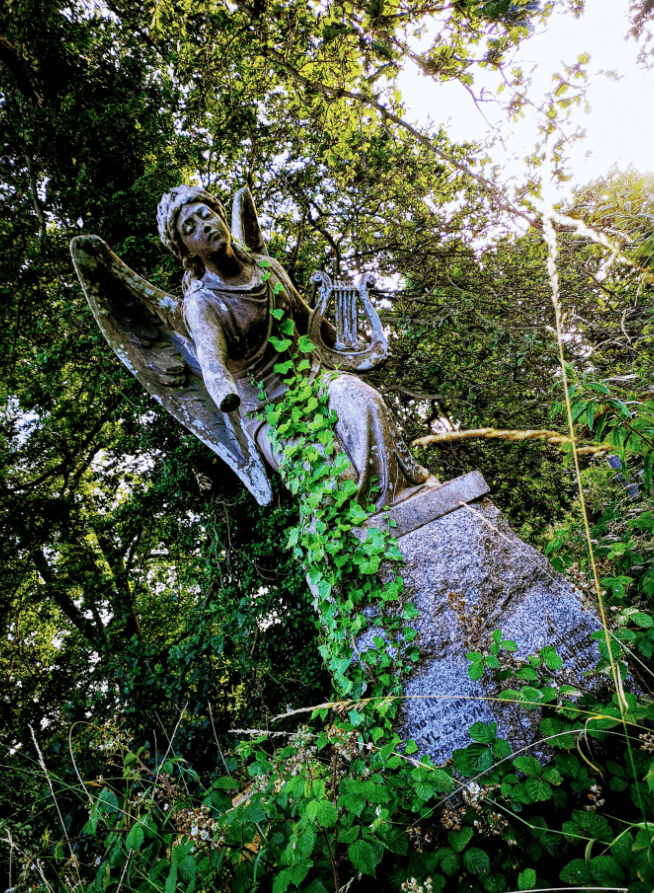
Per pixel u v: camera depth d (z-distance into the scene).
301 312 2.72
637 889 1.04
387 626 1.90
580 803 1.49
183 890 1.35
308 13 3.95
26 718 6.39
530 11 2.93
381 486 2.17
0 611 7.28
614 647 1.58
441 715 1.76
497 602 1.91
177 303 2.68
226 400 2.12
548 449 5.85
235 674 5.64
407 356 6.18
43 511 7.60
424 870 1.36
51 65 6.78
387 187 6.16
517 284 5.83
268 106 6.24
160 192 6.04
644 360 2.99
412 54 3.32
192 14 4.96
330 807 1.26
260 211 6.49
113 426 7.25
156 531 7.38
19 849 1.71
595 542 2.08
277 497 5.37
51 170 6.42
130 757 1.72
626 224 2.82
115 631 6.71
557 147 3.92
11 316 6.68
